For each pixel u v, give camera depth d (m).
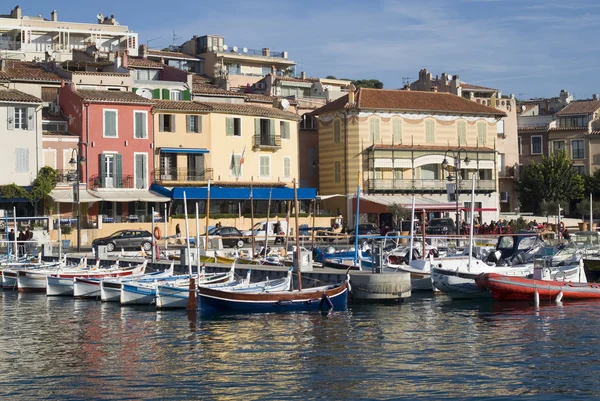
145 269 55.06
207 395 26.67
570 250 50.47
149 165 83.06
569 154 114.25
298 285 43.34
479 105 103.25
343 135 95.44
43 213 77.25
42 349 33.84
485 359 30.89
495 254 50.03
